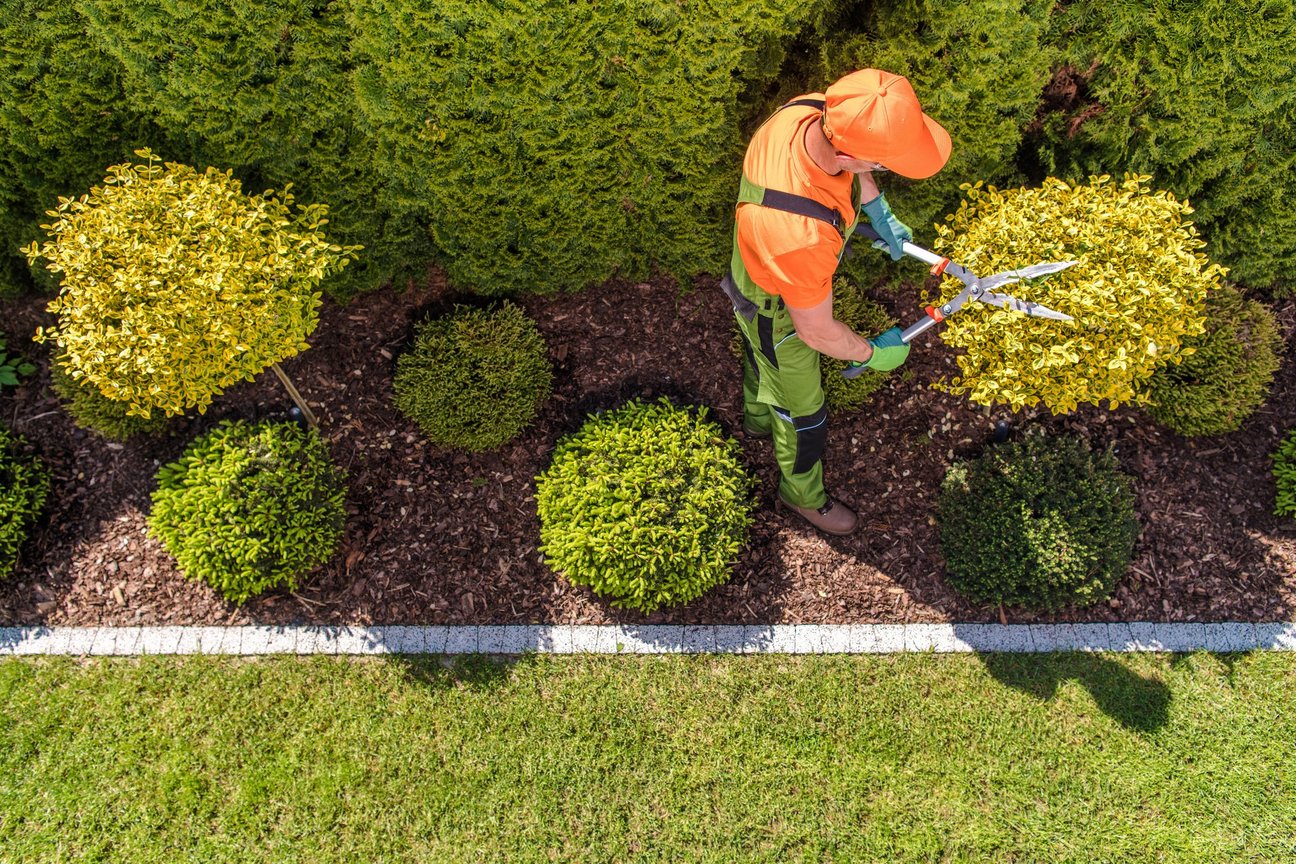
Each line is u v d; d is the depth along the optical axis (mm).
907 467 5316
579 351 5422
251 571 4758
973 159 4605
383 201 4648
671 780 4723
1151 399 5211
